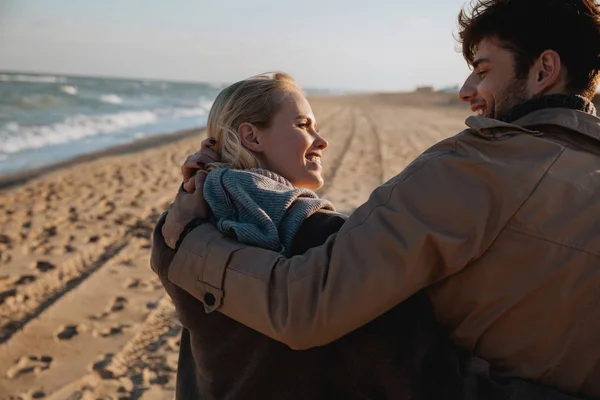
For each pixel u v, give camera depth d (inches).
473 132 46.1
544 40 48.3
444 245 43.5
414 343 46.8
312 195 52.6
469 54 54.0
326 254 44.9
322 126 860.6
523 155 44.8
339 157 493.0
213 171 51.8
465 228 44.0
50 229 251.0
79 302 173.9
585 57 48.4
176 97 2279.8
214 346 50.0
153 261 51.9
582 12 47.7
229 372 49.8
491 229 44.1
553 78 48.7
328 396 48.8
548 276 43.6
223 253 46.5
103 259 212.8
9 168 436.1
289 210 49.8
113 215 278.1
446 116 1343.5
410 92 4237.2
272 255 45.9
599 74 49.8
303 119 56.1
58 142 638.5
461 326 47.1
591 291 43.5
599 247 43.3
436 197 44.3
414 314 47.4
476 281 45.3
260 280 44.8
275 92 55.7
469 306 46.2
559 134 46.3
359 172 410.9
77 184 364.5
